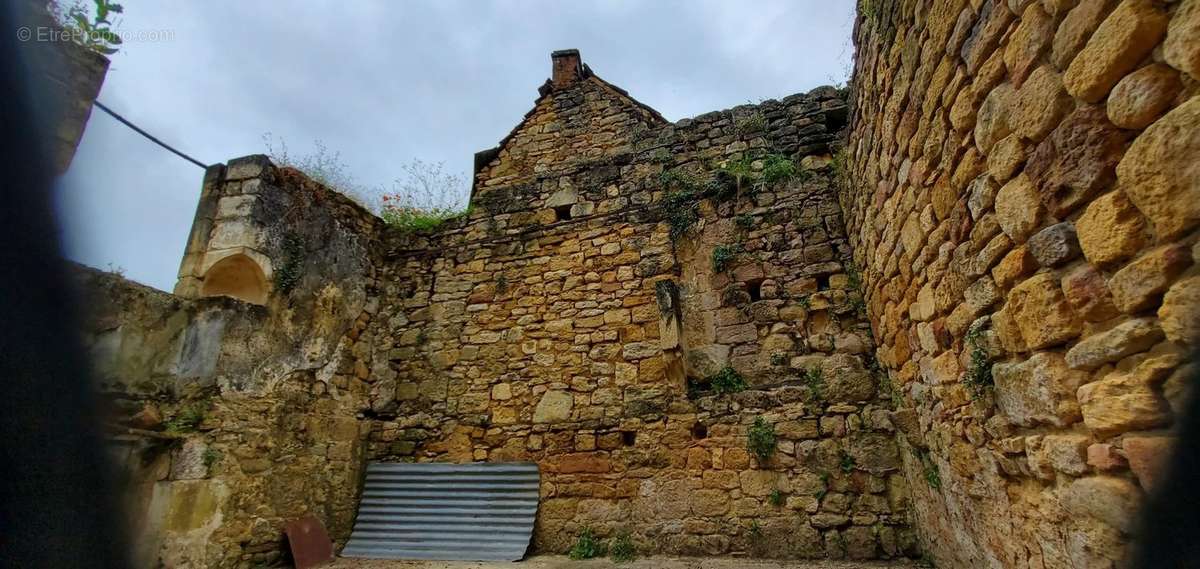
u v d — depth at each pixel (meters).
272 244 4.74
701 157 5.80
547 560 4.48
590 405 5.14
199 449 3.82
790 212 5.15
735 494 4.43
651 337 5.20
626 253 5.62
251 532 4.11
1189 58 1.05
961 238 2.17
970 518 2.65
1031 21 1.51
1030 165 1.59
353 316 5.68
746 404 4.65
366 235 6.17
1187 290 1.08
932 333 2.76
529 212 6.21
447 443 5.41
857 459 4.22
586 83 7.07
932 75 2.27
